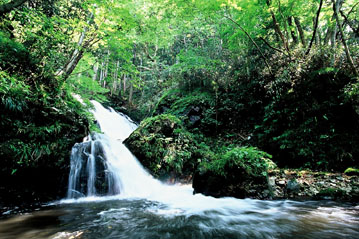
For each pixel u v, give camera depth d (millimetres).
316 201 4023
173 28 12688
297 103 6559
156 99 16703
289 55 7113
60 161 5098
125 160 6621
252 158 4809
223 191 4625
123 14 6832
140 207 4102
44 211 3805
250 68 9180
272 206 3863
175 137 7605
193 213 3576
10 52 5070
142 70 22125
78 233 2648
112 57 9719
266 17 8266
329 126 5746
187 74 12070
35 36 5945
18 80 4812
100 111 15328
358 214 3180
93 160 5773
